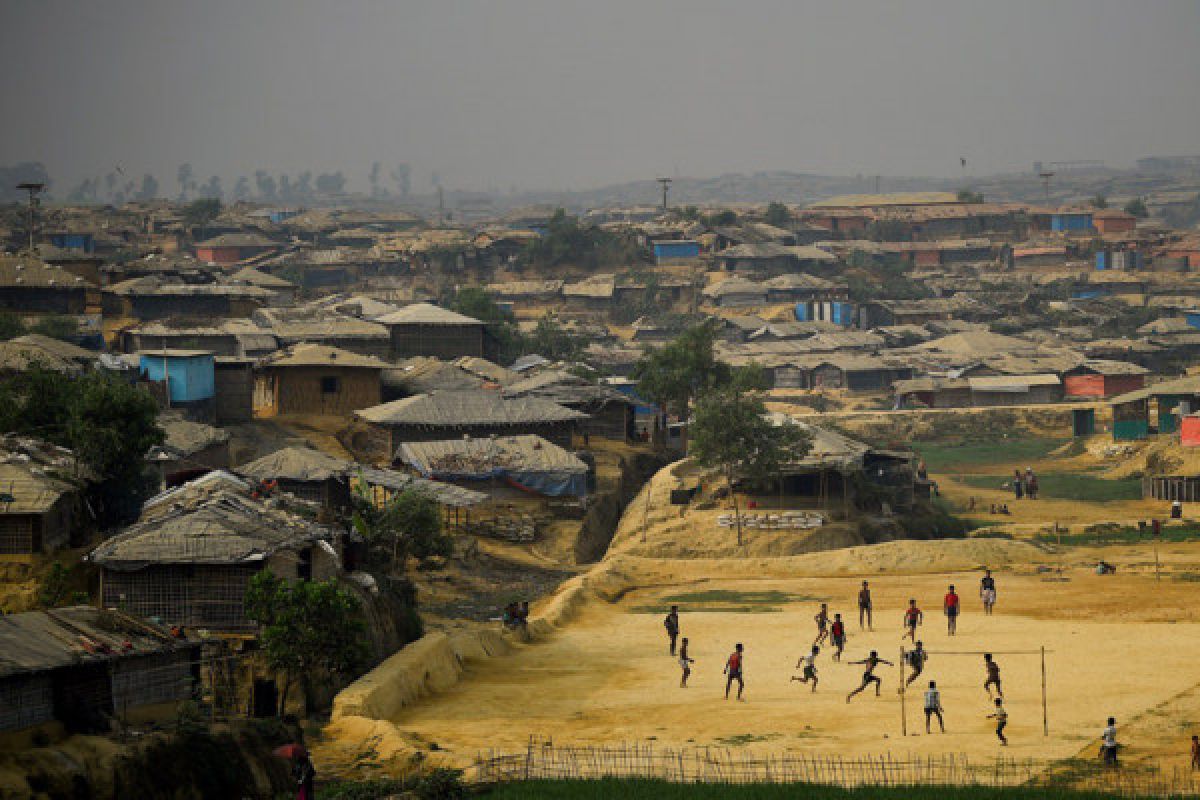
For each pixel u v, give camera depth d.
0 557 114.12
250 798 77.31
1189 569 164.75
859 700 105.38
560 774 85.62
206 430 175.25
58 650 77.62
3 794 65.88
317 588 98.62
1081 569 169.38
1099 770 82.62
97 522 128.38
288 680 98.50
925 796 75.56
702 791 78.00
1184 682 105.19
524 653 130.00
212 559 101.12
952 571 175.12
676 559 185.25
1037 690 105.69
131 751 72.81
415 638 125.56
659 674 118.69
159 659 84.56
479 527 187.88
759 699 107.19
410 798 78.06
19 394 142.12
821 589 164.12
